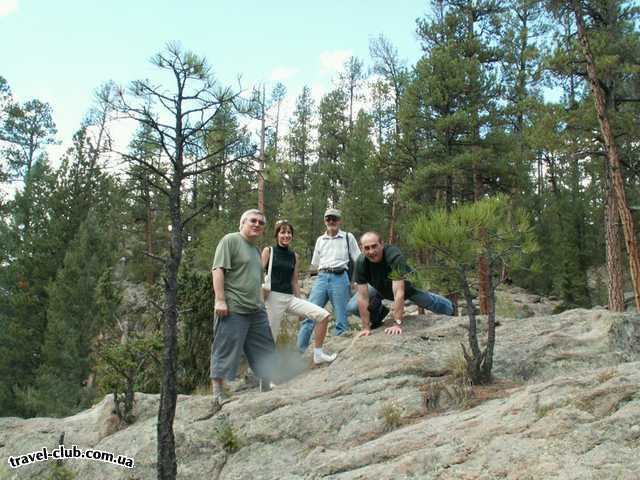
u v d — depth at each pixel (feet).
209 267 63.16
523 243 16.25
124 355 19.58
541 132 49.34
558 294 73.51
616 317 19.86
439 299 24.07
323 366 21.22
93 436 18.31
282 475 13.43
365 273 22.24
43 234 60.23
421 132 66.49
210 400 18.01
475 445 11.65
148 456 16.17
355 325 30.66
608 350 18.38
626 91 51.90
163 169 13.66
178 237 12.91
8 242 63.26
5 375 54.34
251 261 19.79
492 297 16.85
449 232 15.78
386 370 18.07
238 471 14.70
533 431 11.41
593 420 11.23
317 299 25.72
